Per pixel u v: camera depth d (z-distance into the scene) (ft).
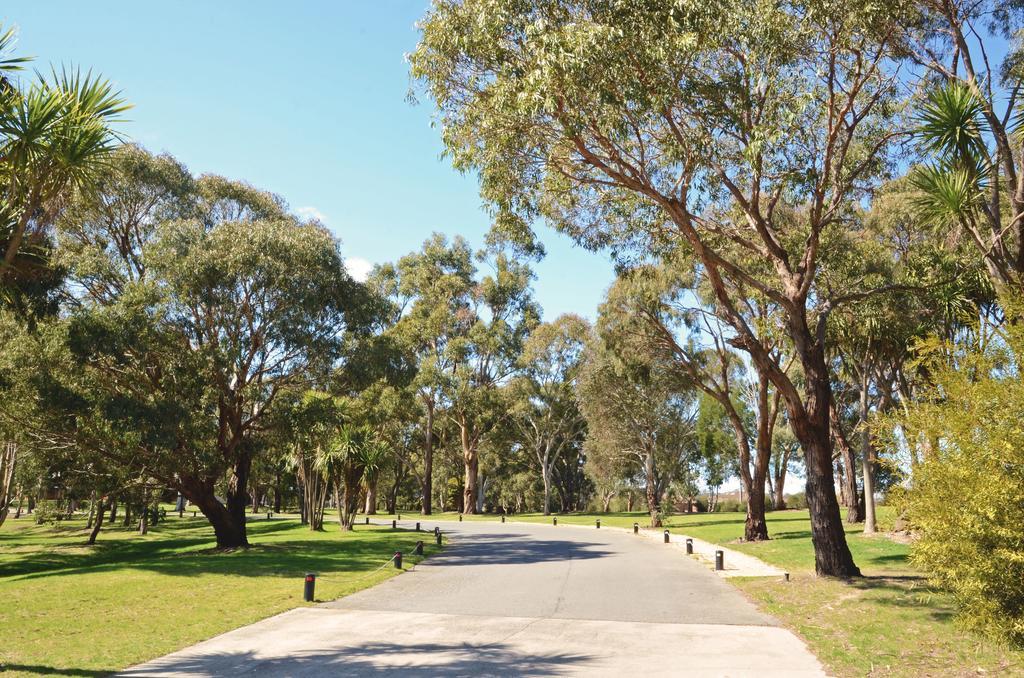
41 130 29.50
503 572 63.21
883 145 56.65
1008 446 25.63
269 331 81.87
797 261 68.85
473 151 50.62
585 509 284.20
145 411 71.36
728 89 47.19
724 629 36.73
